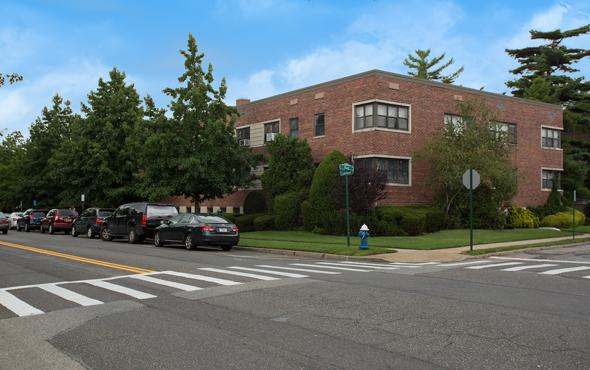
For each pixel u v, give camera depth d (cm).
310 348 641
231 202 3909
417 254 1825
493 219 3052
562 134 4700
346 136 2991
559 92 4822
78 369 584
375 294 990
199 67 3122
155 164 3006
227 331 731
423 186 3014
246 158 3178
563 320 769
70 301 970
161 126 3012
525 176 3147
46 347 671
